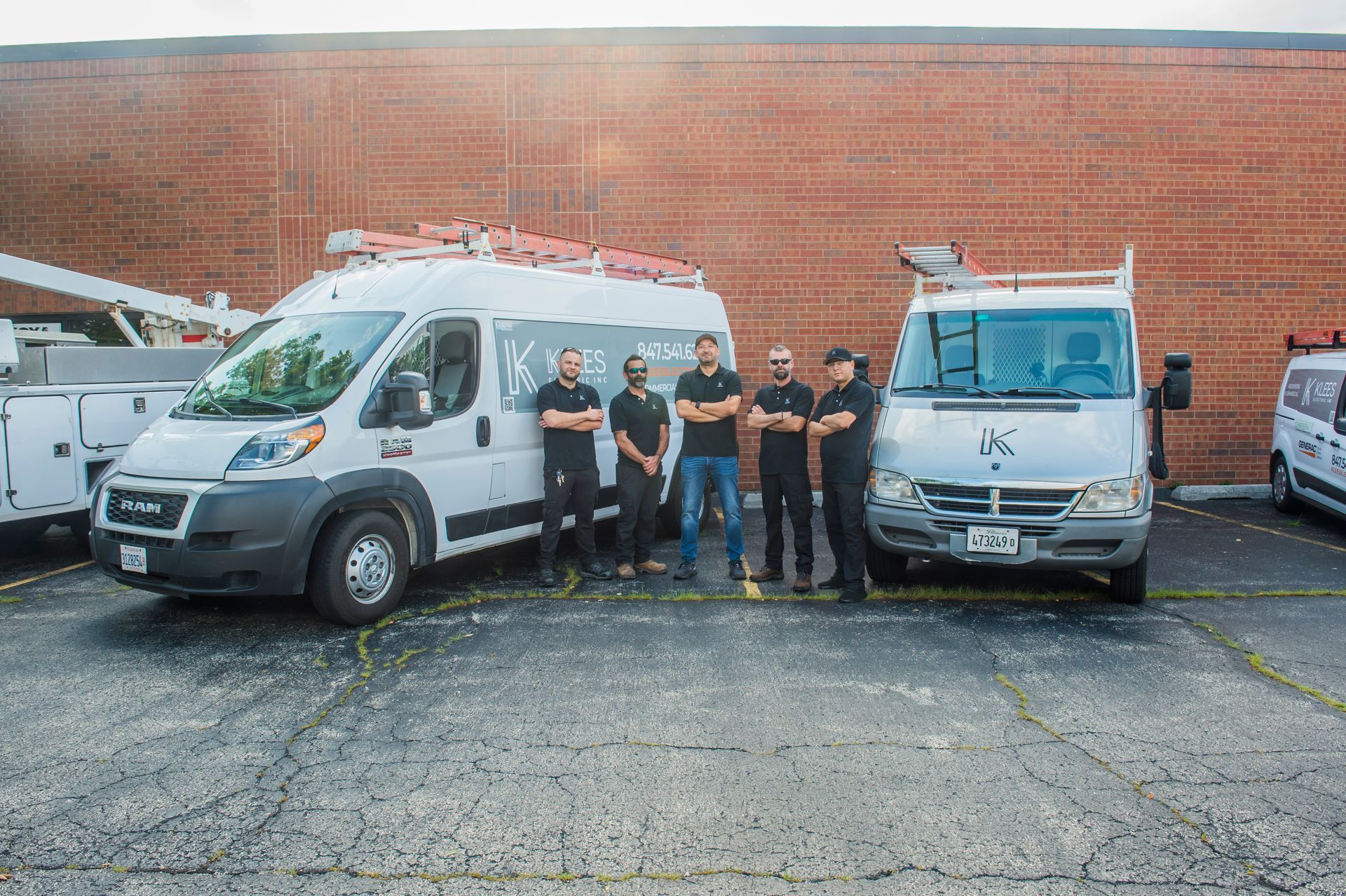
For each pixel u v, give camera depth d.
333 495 5.32
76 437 7.56
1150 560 7.64
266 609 6.02
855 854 2.95
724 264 11.19
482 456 6.41
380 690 4.50
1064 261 11.22
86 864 2.90
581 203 11.19
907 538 6.09
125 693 4.46
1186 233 11.29
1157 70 11.19
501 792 3.39
